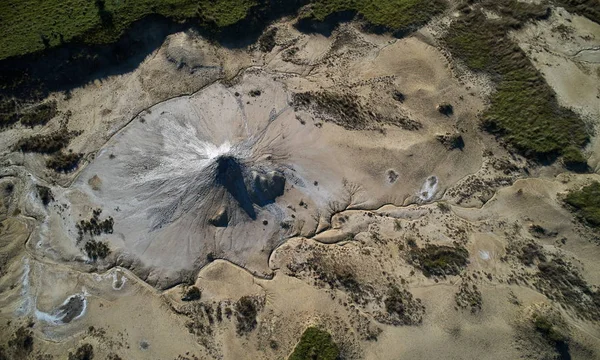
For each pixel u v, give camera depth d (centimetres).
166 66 4022
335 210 3472
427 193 3541
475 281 3131
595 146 3650
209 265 3291
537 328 2905
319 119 3794
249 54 4122
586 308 3044
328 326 2998
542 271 3188
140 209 3459
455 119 3816
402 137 3728
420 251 3266
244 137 3675
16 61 3900
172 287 3222
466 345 2908
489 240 3322
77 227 3425
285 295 3141
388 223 3406
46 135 3766
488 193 3531
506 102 3862
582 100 3838
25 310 3175
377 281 3145
